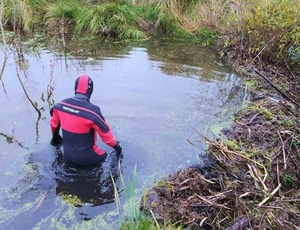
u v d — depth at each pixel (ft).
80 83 10.95
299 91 16.88
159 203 9.89
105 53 21.62
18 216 9.65
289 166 11.32
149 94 16.74
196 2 25.75
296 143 12.18
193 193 10.31
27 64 19.40
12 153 12.19
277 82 17.74
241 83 18.10
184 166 11.87
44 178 11.04
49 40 23.34
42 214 9.76
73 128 10.89
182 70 19.49
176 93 16.98
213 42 23.54
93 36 24.20
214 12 24.17
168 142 13.23
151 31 24.99
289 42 19.63
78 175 11.21
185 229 9.20
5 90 16.63
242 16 20.58
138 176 11.33
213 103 16.19
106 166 11.64
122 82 17.79
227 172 11.12
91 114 10.71
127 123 14.33
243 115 14.90
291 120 13.62
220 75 19.03
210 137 13.43
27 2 25.59
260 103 15.67
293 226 9.00
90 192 10.61
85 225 9.46
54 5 26.20
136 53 21.76
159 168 11.78
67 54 21.25
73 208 10.01
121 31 24.13
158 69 19.53
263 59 20.08
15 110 15.01
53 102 15.61
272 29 19.38
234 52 20.94
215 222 9.32
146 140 13.28
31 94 16.31
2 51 21.21
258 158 11.71
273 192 10.12
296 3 18.83
